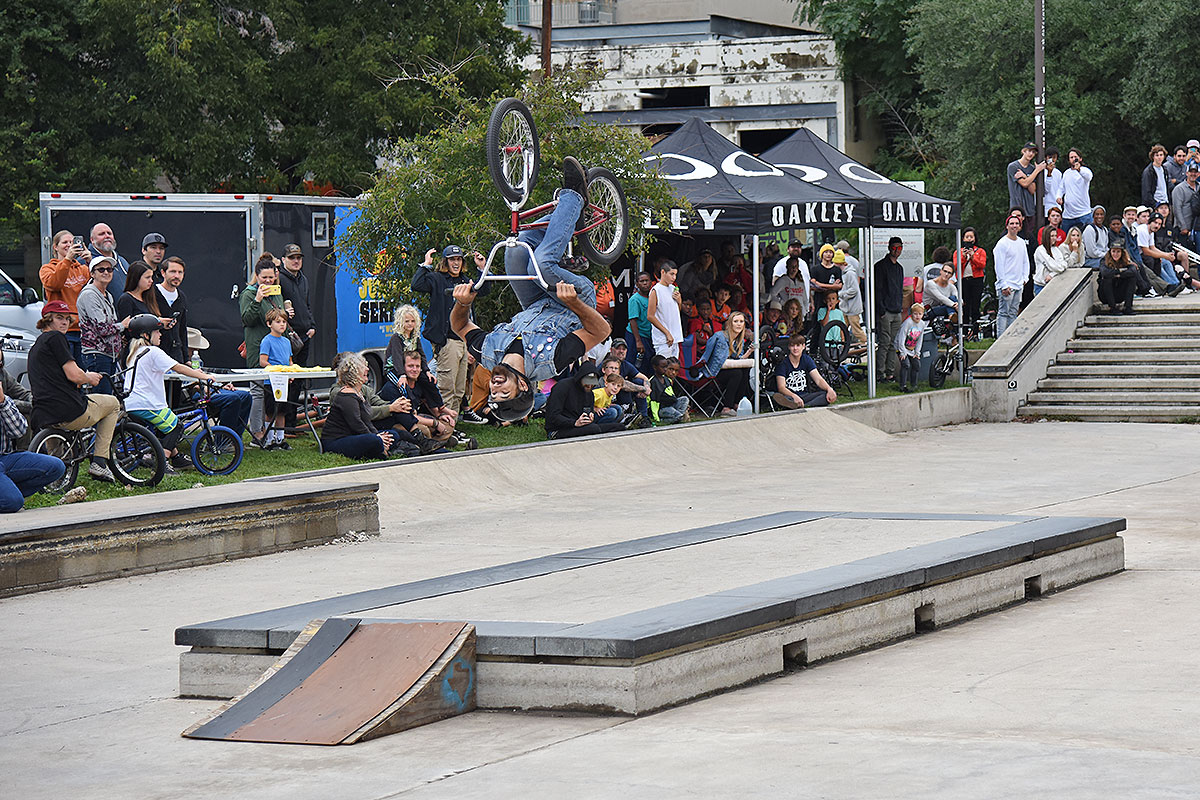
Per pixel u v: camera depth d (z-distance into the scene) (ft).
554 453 50.03
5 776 17.89
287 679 20.58
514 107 51.47
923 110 132.98
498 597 23.50
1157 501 43.45
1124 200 128.16
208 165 97.35
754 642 21.47
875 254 86.63
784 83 150.30
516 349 54.03
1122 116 118.21
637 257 69.72
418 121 100.83
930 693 20.30
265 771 17.54
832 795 15.28
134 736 19.75
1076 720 18.45
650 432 54.49
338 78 101.04
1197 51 114.62
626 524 40.16
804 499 45.34
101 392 41.47
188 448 43.47
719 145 69.15
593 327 53.83
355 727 18.93
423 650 20.33
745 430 58.65
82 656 24.94
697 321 62.95
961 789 15.30
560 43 174.29
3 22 95.30
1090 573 30.37
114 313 42.37
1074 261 80.64
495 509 43.93
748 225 61.72
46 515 32.76
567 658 19.85
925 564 25.30
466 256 58.54
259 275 50.08
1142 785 15.30
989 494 45.88
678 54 152.35
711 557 27.25
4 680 23.29
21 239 103.76
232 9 100.94
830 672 22.08
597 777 16.43
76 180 97.35
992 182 125.08
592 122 63.77
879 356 73.56
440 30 103.81
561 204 52.70
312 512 37.11
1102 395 72.69
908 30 128.26
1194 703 19.30
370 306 64.03
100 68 100.58
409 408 48.37
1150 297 80.79
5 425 36.24
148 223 59.57
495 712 20.15
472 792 16.11
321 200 61.41
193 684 22.07
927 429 70.13
